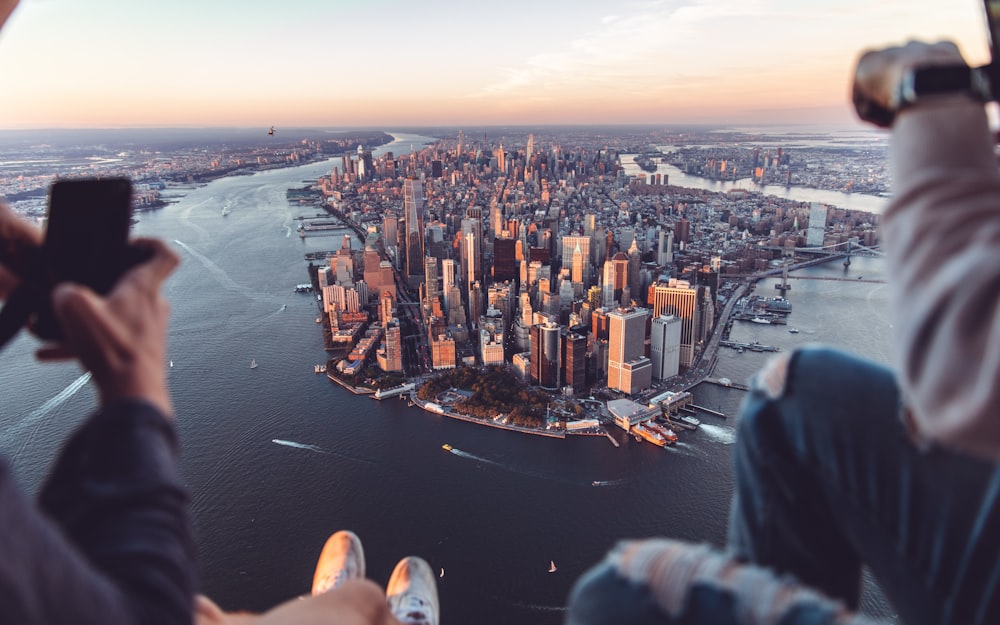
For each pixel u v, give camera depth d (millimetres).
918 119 707
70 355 904
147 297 852
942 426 622
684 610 856
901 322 676
